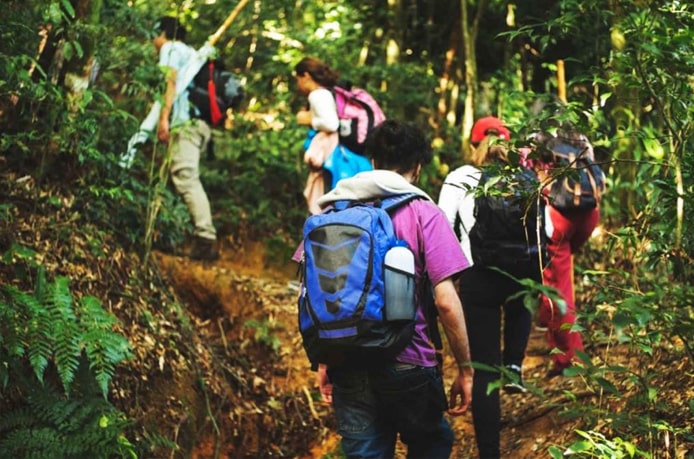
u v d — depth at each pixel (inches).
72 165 195.6
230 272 240.2
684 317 111.3
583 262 224.1
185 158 239.8
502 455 165.5
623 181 217.8
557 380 183.8
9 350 133.9
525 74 326.3
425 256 122.9
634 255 133.5
